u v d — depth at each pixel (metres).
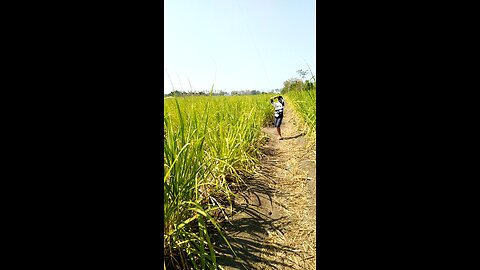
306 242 2.40
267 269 2.02
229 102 5.82
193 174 2.11
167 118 2.06
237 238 2.34
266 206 3.04
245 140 4.28
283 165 4.68
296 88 8.81
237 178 3.52
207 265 1.77
